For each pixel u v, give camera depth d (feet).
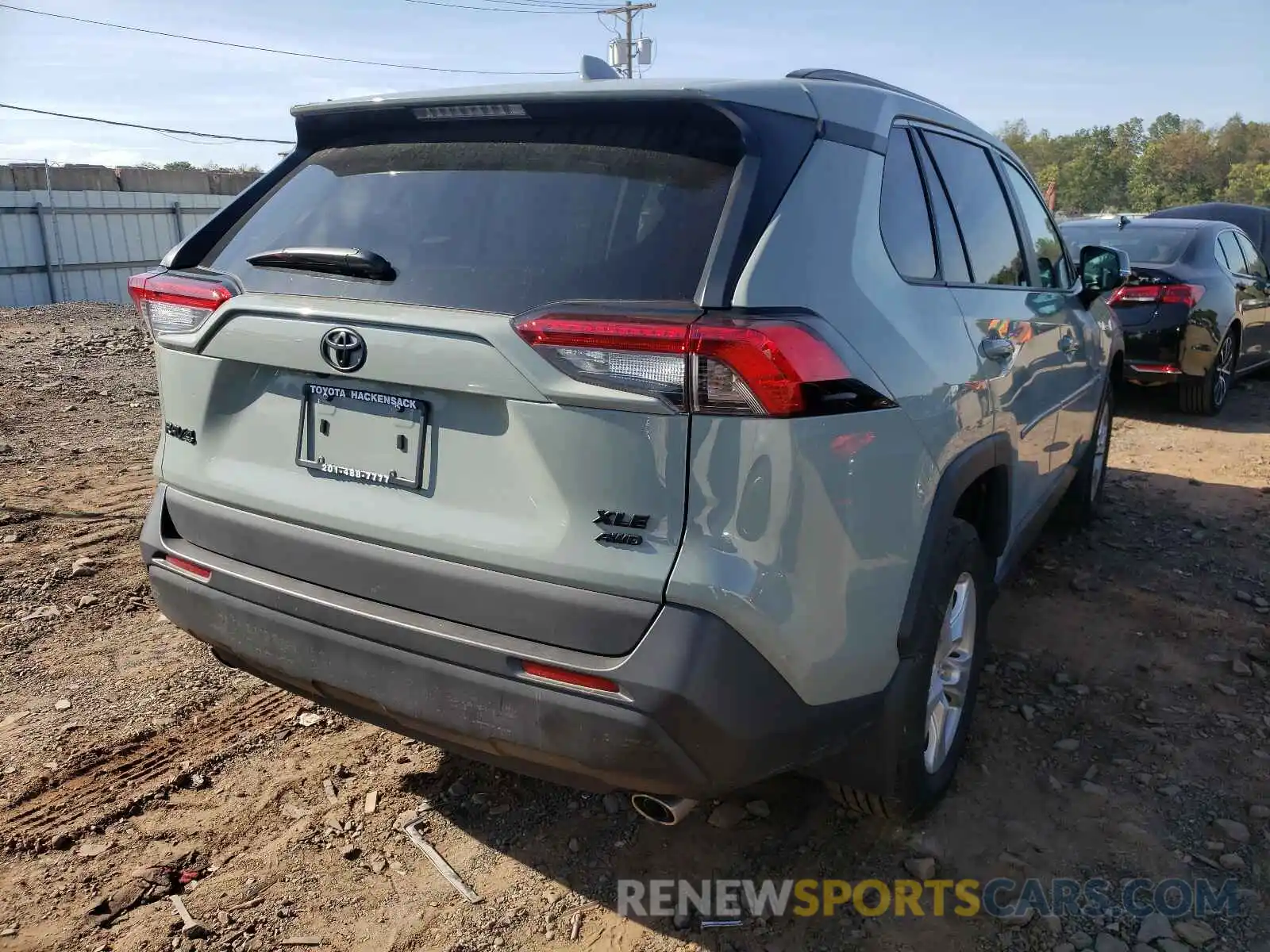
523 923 8.04
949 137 10.43
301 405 7.70
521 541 6.66
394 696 7.16
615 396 6.28
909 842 9.05
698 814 9.41
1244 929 7.97
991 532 10.44
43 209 71.61
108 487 18.72
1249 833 9.12
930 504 8.10
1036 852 8.91
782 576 6.52
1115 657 12.63
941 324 8.68
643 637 6.37
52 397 26.61
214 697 11.27
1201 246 27.09
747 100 7.13
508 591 6.70
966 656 9.68
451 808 9.47
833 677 7.07
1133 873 8.64
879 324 7.56
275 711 11.06
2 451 20.97
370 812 9.36
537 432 6.55
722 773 6.67
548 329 6.39
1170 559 16.06
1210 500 19.35
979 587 9.68
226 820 9.20
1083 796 9.72
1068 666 12.38
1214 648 12.87
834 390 6.70
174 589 8.37
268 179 9.02
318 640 7.45
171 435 8.63
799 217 7.01
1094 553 16.28
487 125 7.92
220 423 8.23
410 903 8.23
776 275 6.66
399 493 7.23
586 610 6.48
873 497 7.23
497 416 6.76
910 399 7.70
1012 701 11.50
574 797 9.67
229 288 7.93
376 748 10.41
